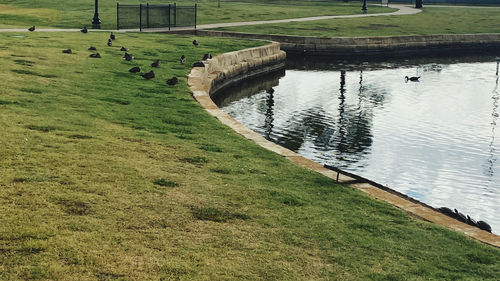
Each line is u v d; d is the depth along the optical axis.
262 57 33.53
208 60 25.36
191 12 56.28
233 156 11.00
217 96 25.92
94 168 8.91
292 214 8.12
